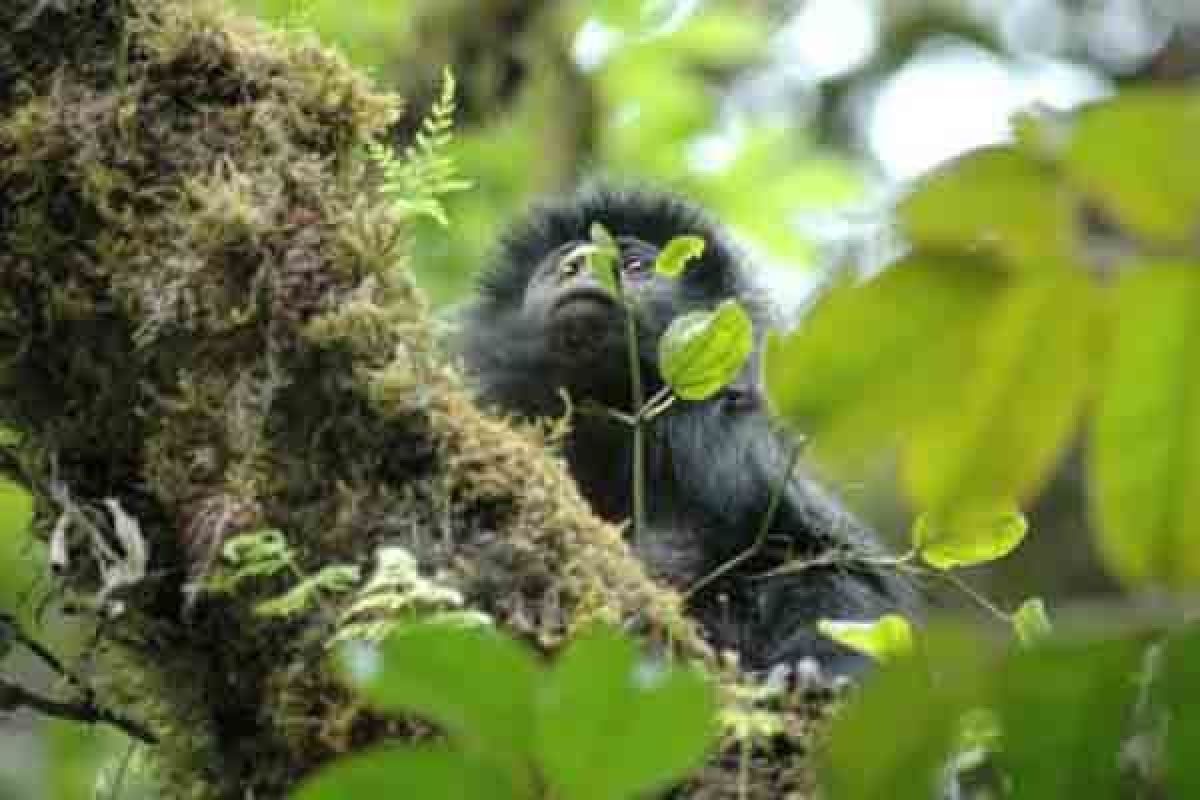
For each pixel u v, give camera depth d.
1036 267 2.97
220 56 6.45
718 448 10.61
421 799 3.18
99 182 6.23
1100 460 3.01
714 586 10.33
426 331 6.13
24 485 6.53
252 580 5.67
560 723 3.09
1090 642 3.21
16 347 6.27
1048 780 3.30
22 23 6.47
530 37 14.72
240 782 5.87
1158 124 2.73
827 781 3.29
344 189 6.44
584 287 10.67
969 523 3.35
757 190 14.25
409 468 5.82
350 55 14.02
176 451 5.96
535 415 10.93
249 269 6.08
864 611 10.31
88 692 6.19
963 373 3.07
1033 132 2.93
